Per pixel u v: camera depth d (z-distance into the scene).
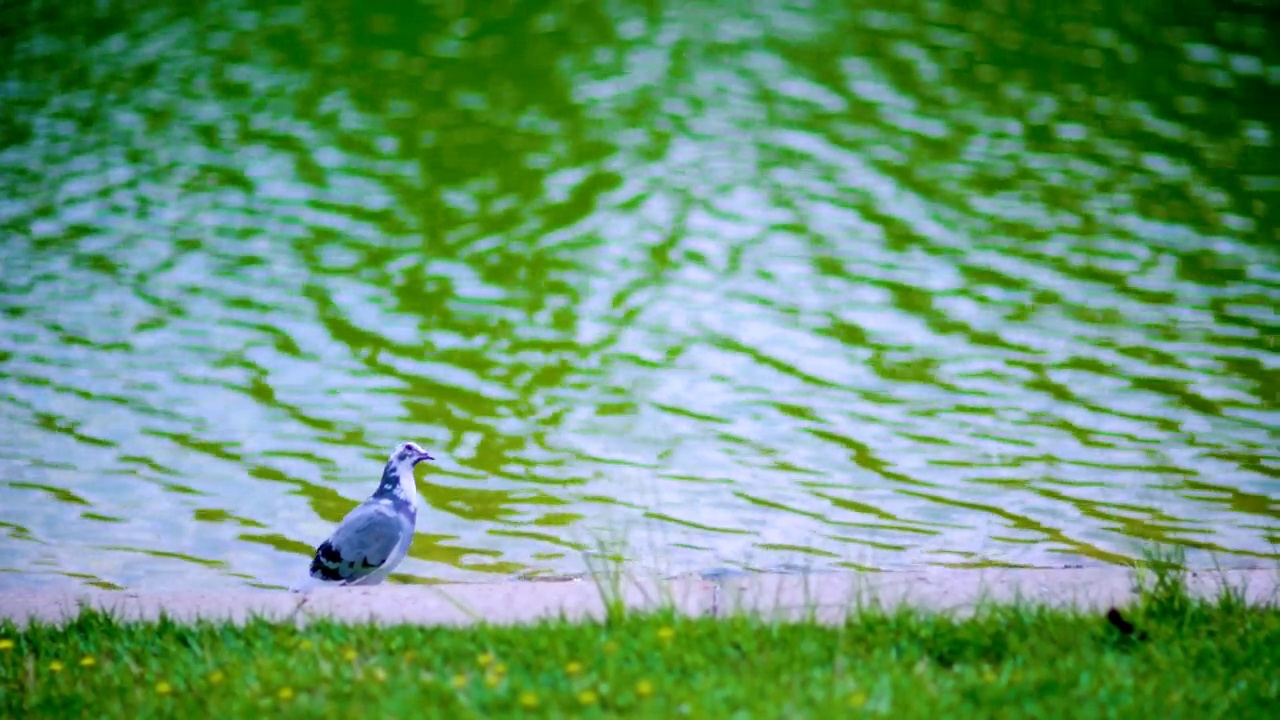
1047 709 5.85
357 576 9.98
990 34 28.61
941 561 10.74
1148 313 15.85
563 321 15.96
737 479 12.28
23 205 20.03
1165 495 11.78
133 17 30.80
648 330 15.68
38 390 14.23
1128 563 10.56
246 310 16.38
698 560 10.84
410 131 23.19
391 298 16.69
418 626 7.02
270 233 18.88
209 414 13.73
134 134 23.20
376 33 29.34
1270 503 11.61
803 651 6.41
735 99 24.39
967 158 21.48
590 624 6.85
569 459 12.77
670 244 18.25
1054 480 12.10
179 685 6.39
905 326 15.66
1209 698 6.00
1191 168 21.09
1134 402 13.65
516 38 28.84
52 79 26.38
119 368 14.80
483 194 20.25
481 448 12.96
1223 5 30.88
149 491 12.25
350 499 12.20
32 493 12.13
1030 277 17.02
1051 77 25.77
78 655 6.88
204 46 28.50
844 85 25.38
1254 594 7.41
